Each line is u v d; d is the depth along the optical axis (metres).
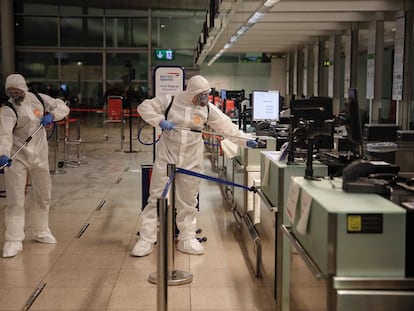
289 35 12.77
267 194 4.04
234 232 5.83
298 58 16.19
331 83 12.23
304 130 3.20
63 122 11.22
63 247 5.27
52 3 22.16
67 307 3.83
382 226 2.26
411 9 8.14
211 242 5.46
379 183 2.64
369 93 9.45
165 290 3.04
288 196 3.09
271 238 3.83
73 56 22.98
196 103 4.93
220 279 4.41
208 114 5.04
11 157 4.86
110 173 9.72
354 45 10.59
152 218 5.08
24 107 4.93
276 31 11.84
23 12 22.41
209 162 11.15
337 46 12.05
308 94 14.81
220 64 21.58
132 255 5.00
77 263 4.79
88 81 23.12
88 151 13.02
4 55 20.94
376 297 2.24
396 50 8.36
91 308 3.82
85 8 22.70
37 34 22.70
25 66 22.84
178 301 3.95
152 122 4.84
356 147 3.28
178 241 5.17
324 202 2.40
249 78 21.61
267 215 4.00
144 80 23.38
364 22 10.48
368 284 2.25
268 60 21.41
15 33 22.52
